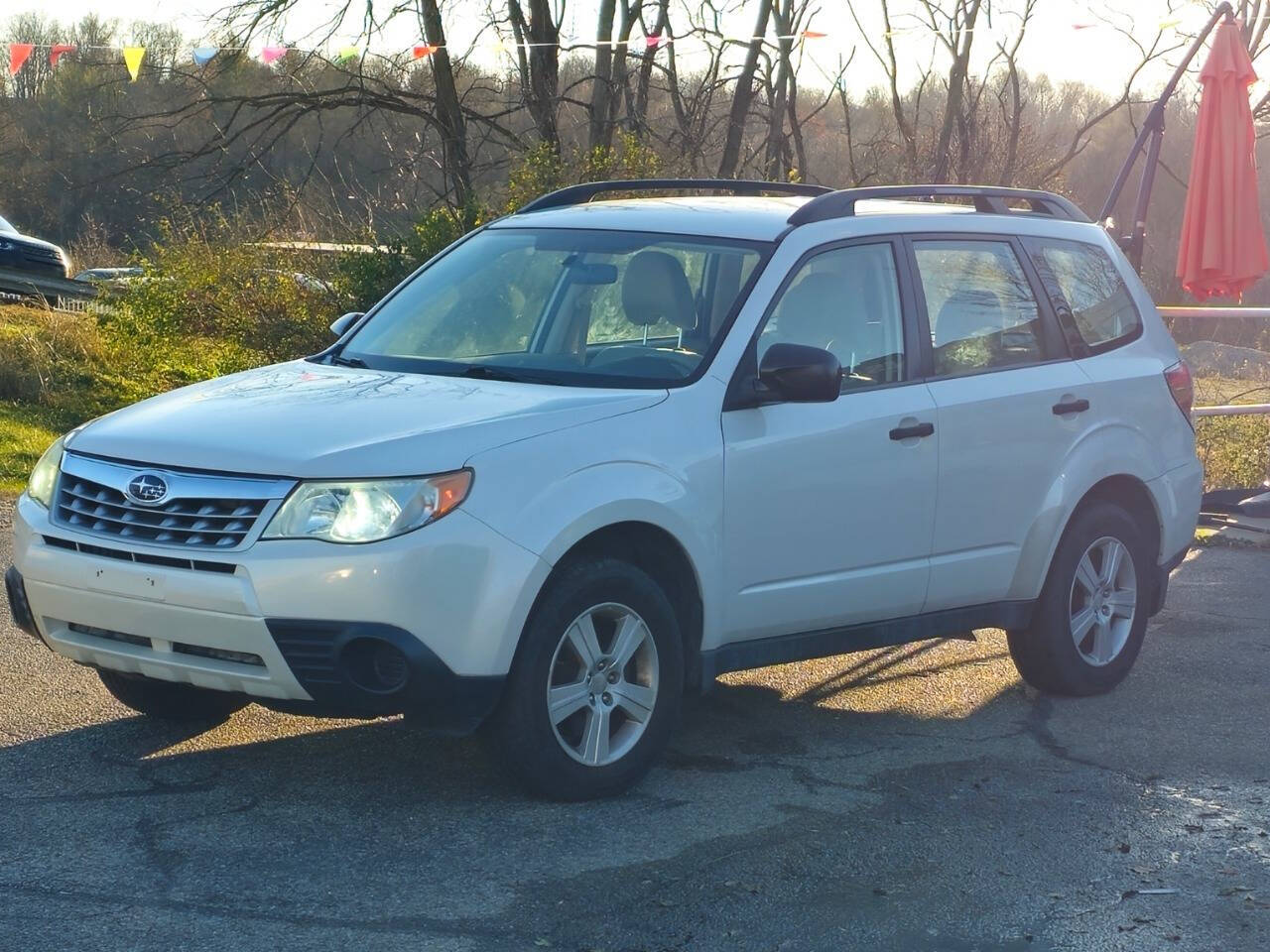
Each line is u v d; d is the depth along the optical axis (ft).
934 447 18.99
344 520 14.56
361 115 66.95
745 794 16.74
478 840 15.03
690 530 16.55
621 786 16.42
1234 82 33.86
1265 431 40.42
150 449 15.53
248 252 50.80
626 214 19.80
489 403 16.22
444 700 14.80
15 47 38.24
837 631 18.65
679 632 16.76
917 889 14.23
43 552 15.75
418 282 20.33
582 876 14.24
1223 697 21.74
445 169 67.41
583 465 15.71
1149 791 17.35
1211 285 34.78
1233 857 15.33
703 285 18.13
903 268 19.48
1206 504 36.52
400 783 16.62
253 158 65.77
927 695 21.36
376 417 15.71
